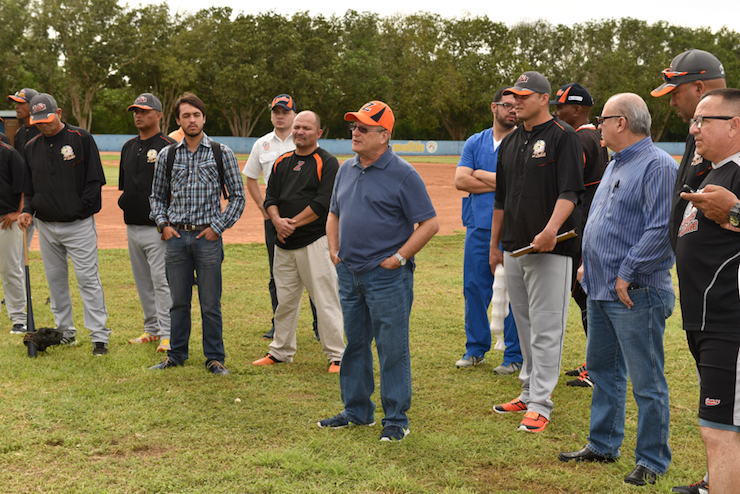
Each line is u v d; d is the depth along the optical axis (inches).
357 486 120.9
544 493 120.6
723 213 94.1
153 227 210.5
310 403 166.7
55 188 200.4
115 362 195.8
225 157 188.9
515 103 151.5
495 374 194.5
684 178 111.2
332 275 193.5
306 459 130.6
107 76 2292.1
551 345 153.3
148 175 207.5
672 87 123.5
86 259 206.2
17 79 2224.4
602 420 132.8
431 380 187.8
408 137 2691.9
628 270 121.0
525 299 161.9
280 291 197.3
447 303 288.2
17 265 231.3
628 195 123.8
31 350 198.8
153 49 2251.5
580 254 183.8
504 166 161.6
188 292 192.9
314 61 2443.4
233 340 228.1
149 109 204.5
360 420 151.6
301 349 220.7
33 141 204.2
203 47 2359.7
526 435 148.0
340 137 2628.0
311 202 189.2
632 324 123.8
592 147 182.7
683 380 186.9
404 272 143.0
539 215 151.2
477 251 197.0
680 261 105.7
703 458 136.3
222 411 158.7
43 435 139.8
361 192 141.4
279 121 230.5
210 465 128.6
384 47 2603.3
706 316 101.3
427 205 139.6
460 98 2476.6
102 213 612.7
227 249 429.4
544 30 2881.4
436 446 140.2
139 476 123.0
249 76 2255.2
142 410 156.7
